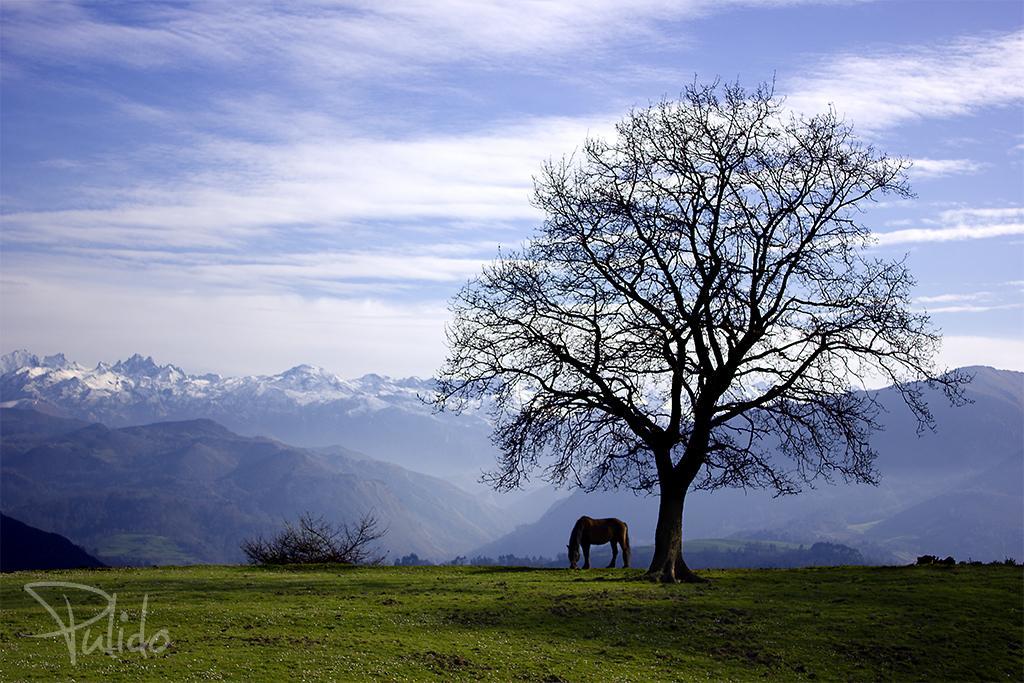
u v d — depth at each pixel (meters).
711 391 42.44
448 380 43.22
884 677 29.00
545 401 42.41
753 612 35.19
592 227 42.47
